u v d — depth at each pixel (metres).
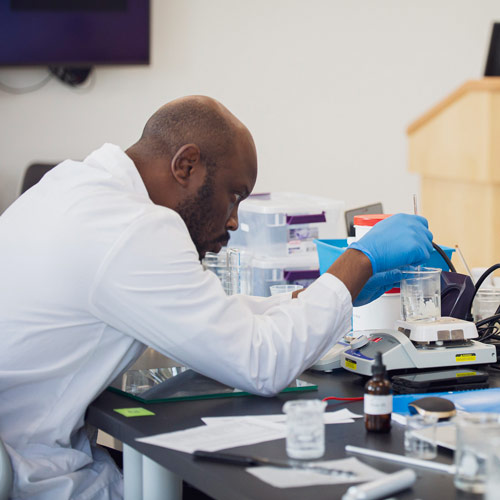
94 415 1.70
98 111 5.58
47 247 1.65
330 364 1.97
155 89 5.65
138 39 5.51
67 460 1.66
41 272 1.65
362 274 1.76
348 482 1.19
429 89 6.08
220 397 1.77
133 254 1.60
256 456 1.33
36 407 1.68
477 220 4.20
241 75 5.77
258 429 1.49
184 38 5.64
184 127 1.79
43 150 5.53
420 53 6.03
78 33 5.45
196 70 5.70
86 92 5.54
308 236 3.11
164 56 5.63
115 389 1.85
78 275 1.62
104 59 5.49
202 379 1.92
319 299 1.71
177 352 1.63
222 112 1.84
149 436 1.48
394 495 1.13
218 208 1.85
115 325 1.65
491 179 4.01
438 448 1.35
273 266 3.03
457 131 4.23
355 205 6.07
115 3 5.45
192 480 1.30
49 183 1.79
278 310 1.71
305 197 3.40
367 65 5.96
